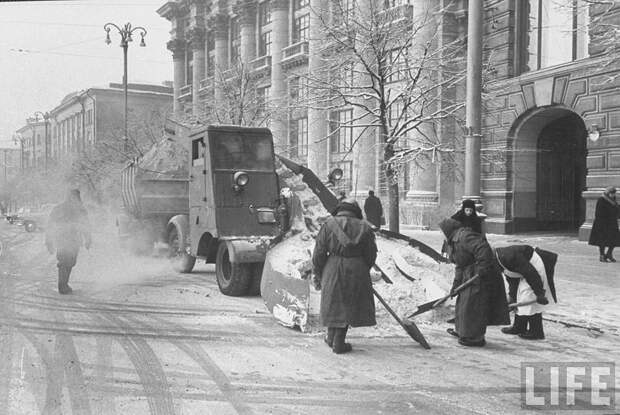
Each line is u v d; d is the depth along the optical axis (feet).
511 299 23.26
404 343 21.77
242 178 32.27
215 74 115.14
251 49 137.59
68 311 26.89
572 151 77.61
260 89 132.57
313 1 70.18
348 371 18.26
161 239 46.80
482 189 75.92
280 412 14.75
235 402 15.42
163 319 25.38
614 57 49.57
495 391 16.53
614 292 32.14
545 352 20.76
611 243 44.62
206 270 42.34
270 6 130.11
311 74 52.01
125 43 110.42
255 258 29.81
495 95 69.36
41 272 40.88
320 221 31.40
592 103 61.87
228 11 148.97
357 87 46.60
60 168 179.83
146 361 19.02
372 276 26.17
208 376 17.58
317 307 24.63
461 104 48.39
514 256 21.89
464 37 59.82
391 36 48.91
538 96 68.18
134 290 32.99
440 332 23.47
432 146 48.52
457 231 21.86
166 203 46.21
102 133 194.49
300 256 26.91
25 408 14.75
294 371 18.20
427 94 48.91
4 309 27.20
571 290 32.78
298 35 124.57
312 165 97.96
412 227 81.30
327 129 97.04
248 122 90.63
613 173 59.72
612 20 56.44
